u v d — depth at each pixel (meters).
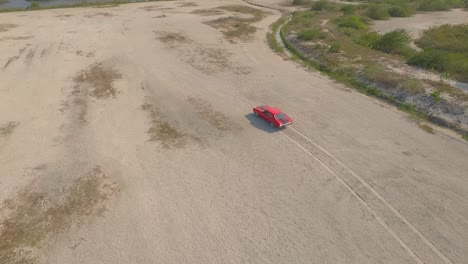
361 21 59.62
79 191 20.48
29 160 23.11
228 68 38.75
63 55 41.78
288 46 46.75
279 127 26.73
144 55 42.38
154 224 18.36
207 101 31.25
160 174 22.02
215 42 47.78
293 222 18.53
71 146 24.66
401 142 25.03
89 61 40.12
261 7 74.75
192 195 20.34
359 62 38.47
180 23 57.53
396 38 43.44
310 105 30.47
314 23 57.56
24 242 17.19
